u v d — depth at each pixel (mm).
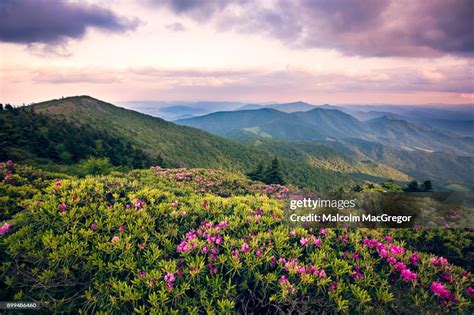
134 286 3471
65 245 3779
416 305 3346
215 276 3633
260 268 3805
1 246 3982
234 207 5402
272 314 3404
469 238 4891
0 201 5613
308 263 3887
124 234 4141
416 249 4812
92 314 3211
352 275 3686
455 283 3578
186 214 4875
